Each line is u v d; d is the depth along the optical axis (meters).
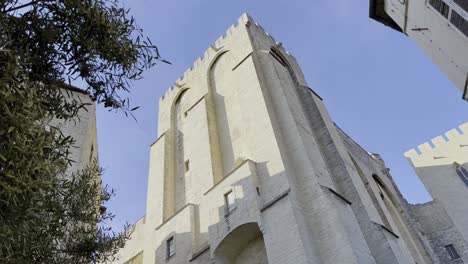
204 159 23.88
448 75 13.66
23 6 6.82
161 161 27.64
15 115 5.39
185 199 24.42
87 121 17.94
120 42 7.76
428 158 40.34
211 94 28.94
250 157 20.95
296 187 18.20
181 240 20.89
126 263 27.89
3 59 5.62
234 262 18.70
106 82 8.00
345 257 14.97
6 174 5.11
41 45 7.17
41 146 5.70
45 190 6.09
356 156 33.72
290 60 32.81
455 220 34.62
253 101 23.45
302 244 15.20
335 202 17.44
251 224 17.58
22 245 6.84
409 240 29.20
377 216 21.64
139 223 31.42
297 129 20.89
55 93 7.30
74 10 7.34
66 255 10.87
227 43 30.98
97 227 12.52
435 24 13.39
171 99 33.19
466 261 31.78
